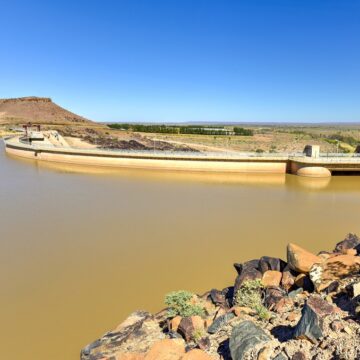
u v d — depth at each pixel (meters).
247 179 55.81
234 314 12.27
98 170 63.66
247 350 9.09
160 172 61.94
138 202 39.22
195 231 28.86
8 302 17.72
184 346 10.89
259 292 13.84
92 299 17.98
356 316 9.23
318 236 27.89
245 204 38.62
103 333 15.16
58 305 17.44
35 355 13.80
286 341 9.31
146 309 17.06
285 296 13.07
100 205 37.69
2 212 34.75
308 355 8.41
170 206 37.47
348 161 55.12
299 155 60.75
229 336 10.79
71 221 31.67
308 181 53.81
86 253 24.05
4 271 21.22
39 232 28.53
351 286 11.13
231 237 27.45
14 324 15.84
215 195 43.44
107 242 26.17
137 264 22.27
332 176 57.22
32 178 55.03
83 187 47.94
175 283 19.73
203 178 56.34
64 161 72.81
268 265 15.76
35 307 17.28
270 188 48.56
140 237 27.34
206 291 18.81
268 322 11.23
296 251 14.73
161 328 12.83
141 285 19.50
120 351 11.74
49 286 19.39
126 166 66.62
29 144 85.06
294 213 34.91
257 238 27.23
